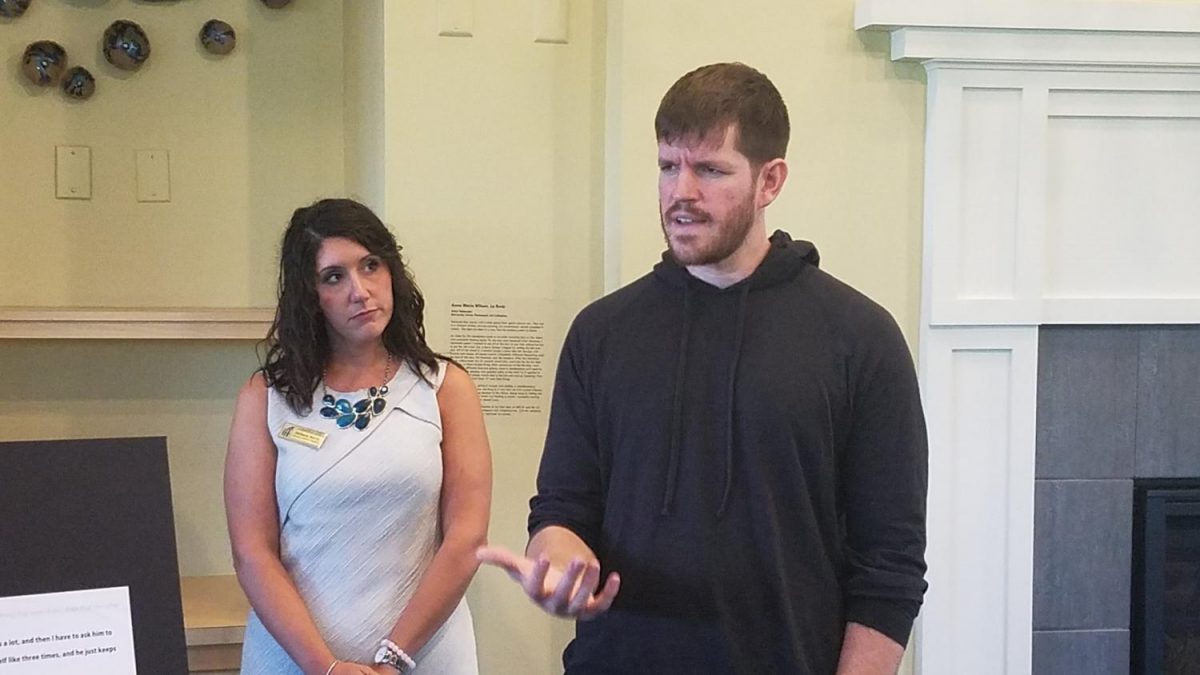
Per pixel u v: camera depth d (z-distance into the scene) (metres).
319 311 2.12
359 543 2.05
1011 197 2.59
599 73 2.63
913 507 1.57
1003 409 2.62
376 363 2.16
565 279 2.64
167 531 1.59
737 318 1.61
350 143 2.97
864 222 2.60
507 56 2.58
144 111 2.90
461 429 2.16
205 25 2.89
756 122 1.55
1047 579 2.67
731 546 1.56
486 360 2.61
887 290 2.61
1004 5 2.49
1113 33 2.54
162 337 2.55
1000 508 2.63
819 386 1.57
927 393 2.60
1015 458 2.62
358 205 2.16
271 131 2.96
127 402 2.91
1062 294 2.63
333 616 2.04
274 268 2.98
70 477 1.57
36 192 2.85
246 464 2.11
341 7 2.99
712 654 1.55
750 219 1.57
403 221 2.55
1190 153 2.65
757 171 1.56
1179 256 2.66
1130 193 2.64
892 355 1.59
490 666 2.63
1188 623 2.77
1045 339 2.64
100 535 1.56
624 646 1.60
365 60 2.75
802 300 1.62
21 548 1.52
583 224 2.65
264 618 2.02
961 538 2.62
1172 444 2.70
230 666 2.49
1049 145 2.61
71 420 2.88
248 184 2.96
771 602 1.56
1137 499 2.69
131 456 1.61
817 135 2.57
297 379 2.10
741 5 2.53
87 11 2.85
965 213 2.58
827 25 2.56
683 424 1.60
